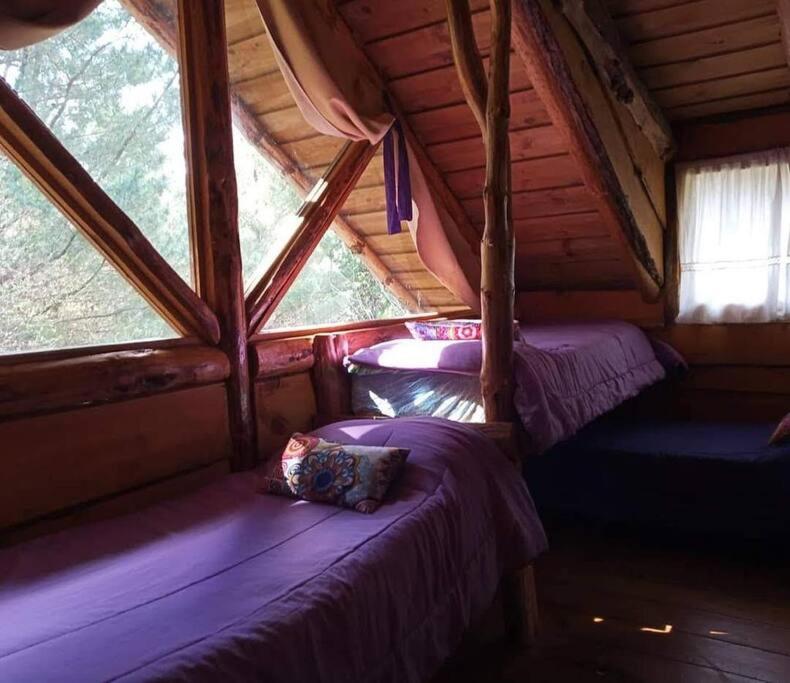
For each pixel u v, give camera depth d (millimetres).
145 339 2213
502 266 2508
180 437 2217
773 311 3678
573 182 3453
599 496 3316
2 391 1686
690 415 4031
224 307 2402
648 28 3098
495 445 2400
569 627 2480
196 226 2402
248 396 2494
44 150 1839
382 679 1513
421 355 2775
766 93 3488
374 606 1550
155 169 2311
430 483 2059
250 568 1552
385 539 1723
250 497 2109
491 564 2131
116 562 1618
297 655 1315
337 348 2932
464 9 2506
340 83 2840
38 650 1193
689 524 3086
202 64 2314
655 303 4059
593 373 3037
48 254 1975
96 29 2121
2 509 1709
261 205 2869
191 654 1188
